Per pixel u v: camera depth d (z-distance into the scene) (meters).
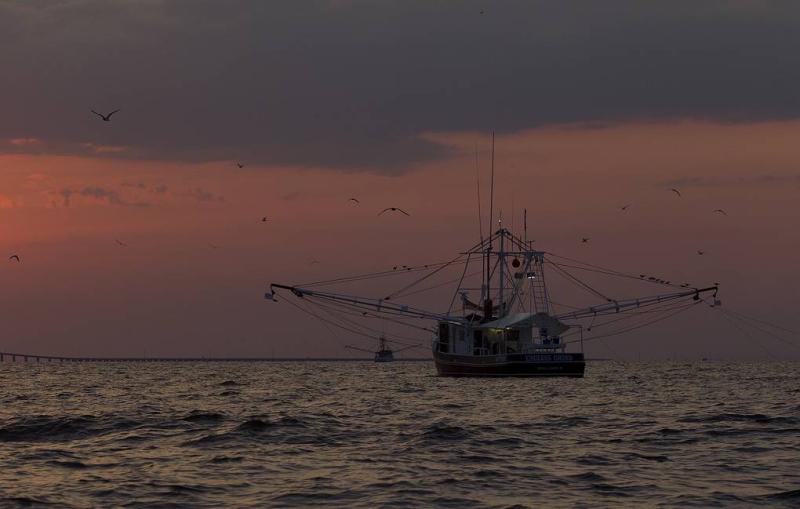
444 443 50.72
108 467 42.47
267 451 47.75
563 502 34.44
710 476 39.78
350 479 38.94
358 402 87.00
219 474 40.38
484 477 39.41
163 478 39.28
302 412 73.00
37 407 83.38
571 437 53.53
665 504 34.03
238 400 92.75
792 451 47.38
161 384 142.12
